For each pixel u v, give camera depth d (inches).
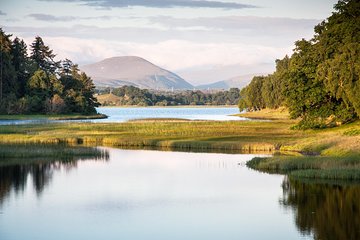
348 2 3998.5
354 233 1510.8
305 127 4069.9
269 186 2122.3
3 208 1818.4
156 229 1576.0
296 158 2544.3
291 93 4037.9
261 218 1678.2
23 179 2306.8
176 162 2773.1
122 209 1806.1
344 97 3659.0
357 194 1931.6
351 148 2746.1
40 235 1525.6
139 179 2313.0
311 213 1717.5
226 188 2107.5
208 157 2940.5
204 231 1555.1
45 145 3425.2
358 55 3535.9
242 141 3486.7
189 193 2033.7
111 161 2815.0
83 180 2295.8
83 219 1683.1
